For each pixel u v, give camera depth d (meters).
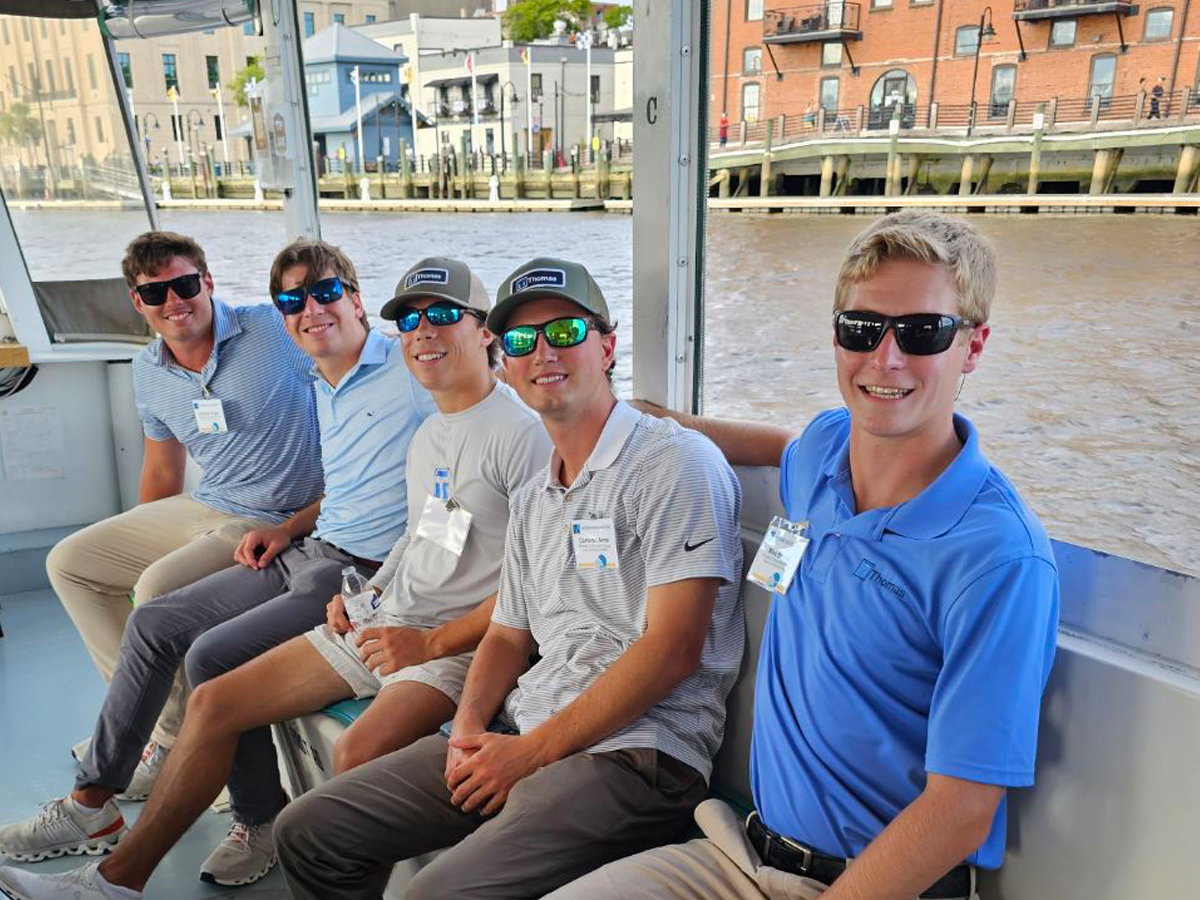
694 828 1.56
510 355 1.57
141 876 1.87
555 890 1.34
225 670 2.03
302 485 2.65
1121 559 1.27
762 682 1.37
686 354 2.07
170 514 2.64
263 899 2.00
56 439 3.83
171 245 2.42
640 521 1.53
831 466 1.32
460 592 1.97
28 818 2.26
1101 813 1.22
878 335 1.15
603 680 1.50
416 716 1.77
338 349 2.24
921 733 1.21
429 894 1.36
